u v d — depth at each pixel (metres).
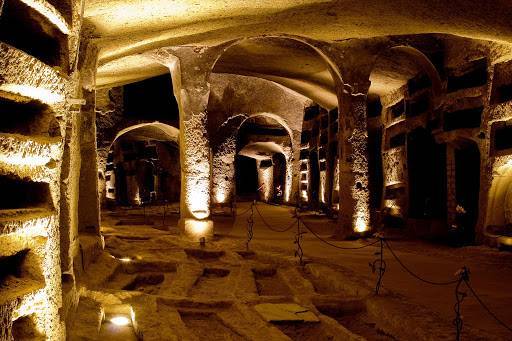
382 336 6.08
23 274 3.51
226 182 25.62
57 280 3.85
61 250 5.80
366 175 14.83
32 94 3.53
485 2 8.57
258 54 17.34
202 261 11.64
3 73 3.01
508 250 12.22
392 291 7.66
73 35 4.36
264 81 26.22
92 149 10.40
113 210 26.36
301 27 11.88
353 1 9.33
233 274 9.76
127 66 15.51
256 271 10.28
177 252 11.74
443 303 6.98
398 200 18.39
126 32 8.62
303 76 19.59
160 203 32.22
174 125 26.09
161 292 7.87
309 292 8.10
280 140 29.09
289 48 16.05
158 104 25.84
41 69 3.46
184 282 8.65
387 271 9.58
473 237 14.62
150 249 12.00
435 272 9.54
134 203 32.84
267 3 8.34
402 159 17.94
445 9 9.41
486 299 7.26
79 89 8.65
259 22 10.14
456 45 14.71
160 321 5.98
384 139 19.72
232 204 24.09
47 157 3.78
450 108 14.95
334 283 8.61
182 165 14.95
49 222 3.69
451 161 15.36
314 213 23.95
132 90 25.33
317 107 25.81
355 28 12.08
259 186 35.53
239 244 13.31
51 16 3.83
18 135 3.36
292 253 11.82
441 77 15.36
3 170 3.25
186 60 14.64
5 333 2.93
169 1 6.96
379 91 19.67
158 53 14.45
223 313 6.86
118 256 10.77
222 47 14.77
